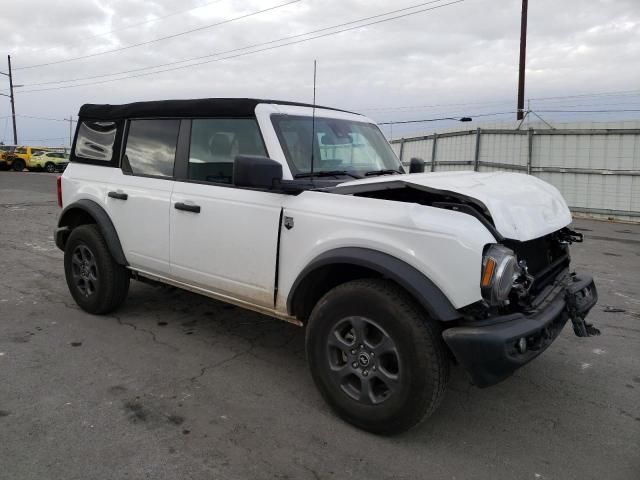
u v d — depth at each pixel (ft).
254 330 15.66
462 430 10.50
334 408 10.59
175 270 13.85
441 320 8.98
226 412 10.84
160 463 9.04
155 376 12.42
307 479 8.78
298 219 11.01
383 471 9.05
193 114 13.57
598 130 47.39
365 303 9.82
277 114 12.35
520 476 9.03
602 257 28.55
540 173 50.98
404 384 9.44
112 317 16.44
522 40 68.28
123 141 15.44
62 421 10.29
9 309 17.07
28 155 125.80
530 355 9.32
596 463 9.46
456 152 58.59
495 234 9.22
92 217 15.84
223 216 12.44
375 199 10.14
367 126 14.98
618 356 14.38
